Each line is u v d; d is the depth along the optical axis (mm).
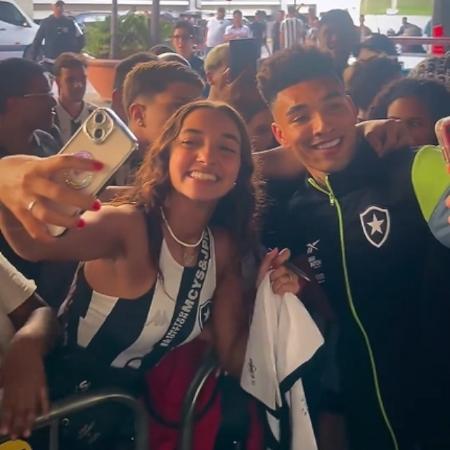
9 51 8656
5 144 1535
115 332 1039
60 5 5762
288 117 1172
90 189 851
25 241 880
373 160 1163
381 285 1145
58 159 765
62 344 1062
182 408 1086
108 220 972
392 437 1182
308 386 1171
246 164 1090
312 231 1188
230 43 1611
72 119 2398
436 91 1499
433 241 1115
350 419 1217
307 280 1120
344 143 1158
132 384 1081
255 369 1094
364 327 1162
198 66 3609
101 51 3934
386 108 1534
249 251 1112
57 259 929
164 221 1033
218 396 1120
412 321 1150
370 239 1139
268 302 1082
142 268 1015
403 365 1161
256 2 13492
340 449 1232
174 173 1033
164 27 4070
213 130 1041
